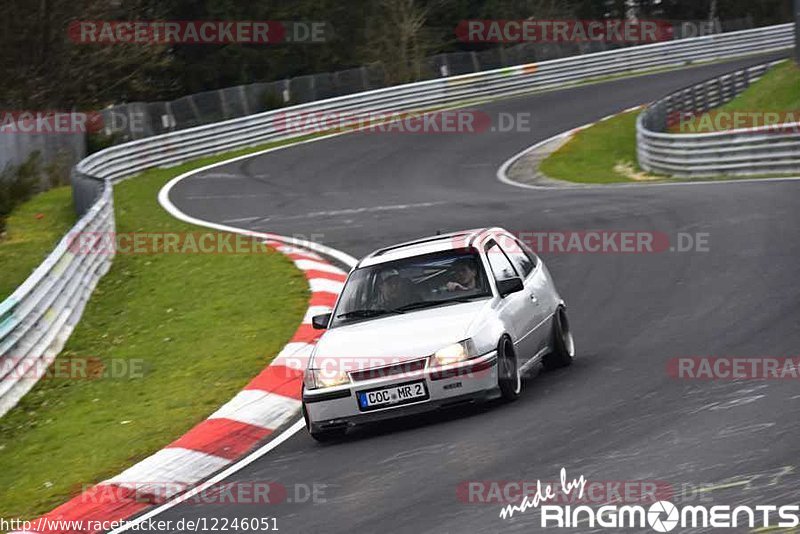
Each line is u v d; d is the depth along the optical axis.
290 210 87.00
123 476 31.89
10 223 83.50
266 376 40.56
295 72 192.75
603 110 137.38
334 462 29.83
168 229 80.62
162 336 51.16
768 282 45.12
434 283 34.78
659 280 49.41
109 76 153.75
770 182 74.38
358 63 191.62
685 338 38.38
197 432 35.16
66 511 30.05
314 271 59.84
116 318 56.09
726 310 41.69
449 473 26.41
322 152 122.31
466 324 32.28
